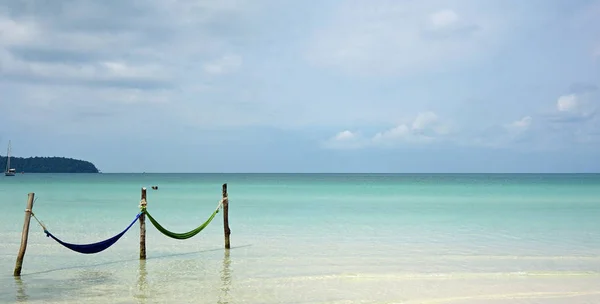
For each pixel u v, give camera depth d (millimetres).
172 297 13906
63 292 14367
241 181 138500
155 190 73625
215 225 29484
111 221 31047
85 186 84562
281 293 14344
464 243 22812
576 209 39625
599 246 21938
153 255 19969
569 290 14648
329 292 14445
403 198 54500
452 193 65375
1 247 21156
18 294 14133
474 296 14047
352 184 109688
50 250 20656
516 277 16188
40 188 75562
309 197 56688
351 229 27656
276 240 23750
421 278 16078
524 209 39812
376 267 17688
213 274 16656
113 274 16641
